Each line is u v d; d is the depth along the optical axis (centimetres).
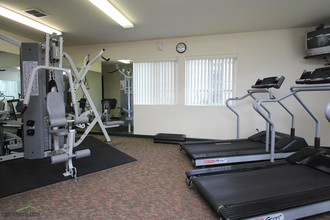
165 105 528
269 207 172
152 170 315
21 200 224
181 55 507
